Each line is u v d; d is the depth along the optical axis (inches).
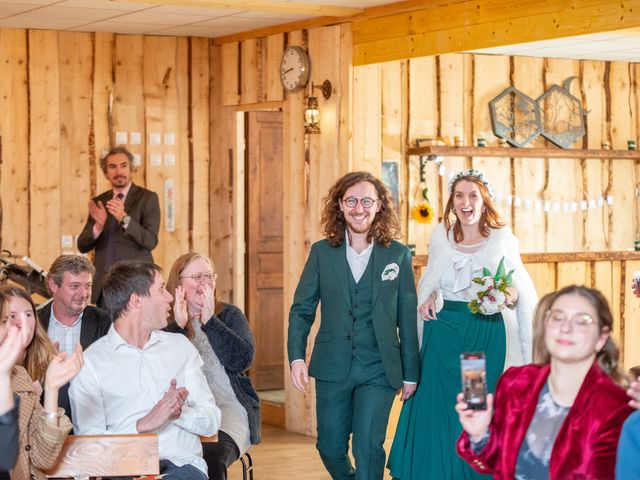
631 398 114.4
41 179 332.8
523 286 208.5
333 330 205.5
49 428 130.6
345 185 203.9
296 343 207.8
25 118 331.0
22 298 151.2
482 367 118.3
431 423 209.0
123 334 165.6
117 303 164.9
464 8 267.4
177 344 169.8
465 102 346.0
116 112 342.3
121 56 342.6
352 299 204.8
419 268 326.3
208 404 168.2
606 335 117.3
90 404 163.2
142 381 164.4
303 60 313.0
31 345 155.1
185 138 352.2
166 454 165.8
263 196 366.0
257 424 202.5
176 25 327.3
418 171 336.8
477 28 264.4
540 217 363.6
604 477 114.3
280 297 370.0
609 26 232.8
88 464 145.4
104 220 311.4
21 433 131.9
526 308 208.5
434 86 339.9
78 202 338.0
